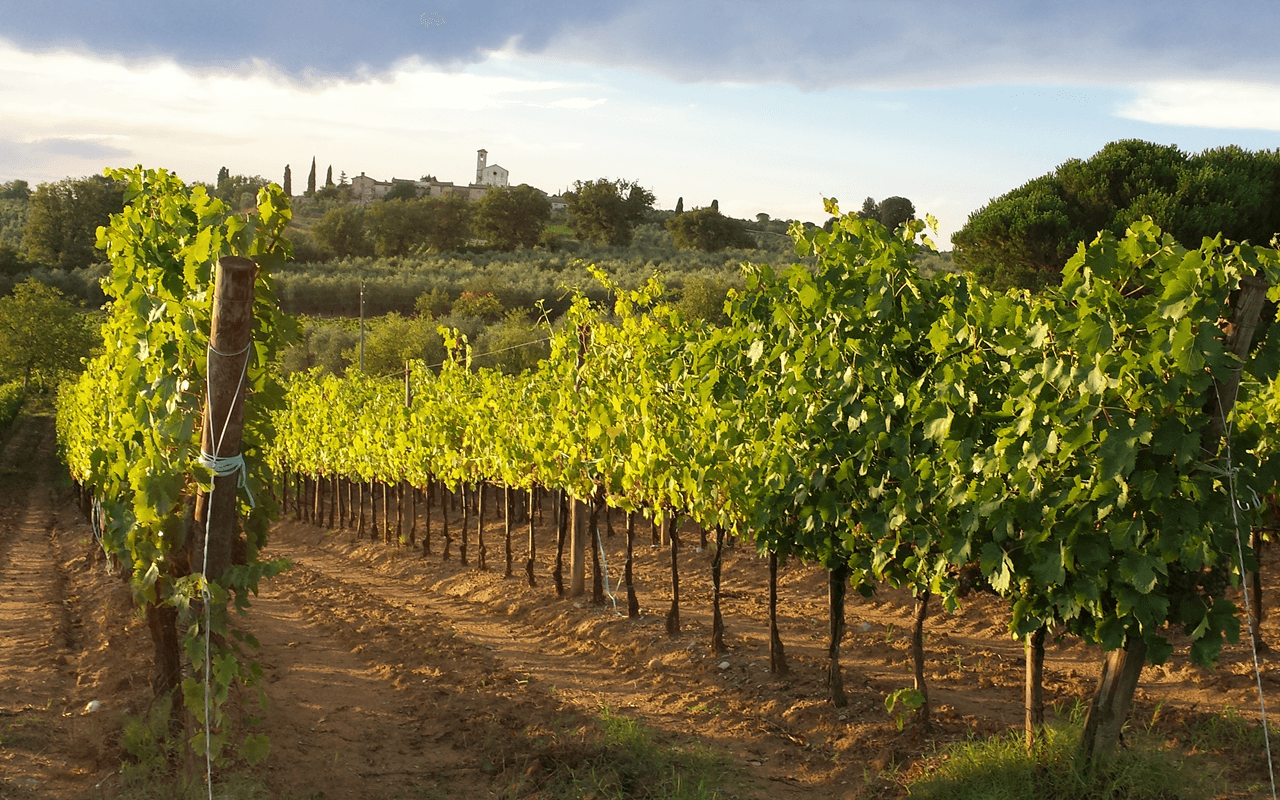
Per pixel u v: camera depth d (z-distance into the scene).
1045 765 4.72
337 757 5.45
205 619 4.46
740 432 7.16
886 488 5.59
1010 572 4.57
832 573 6.22
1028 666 5.04
